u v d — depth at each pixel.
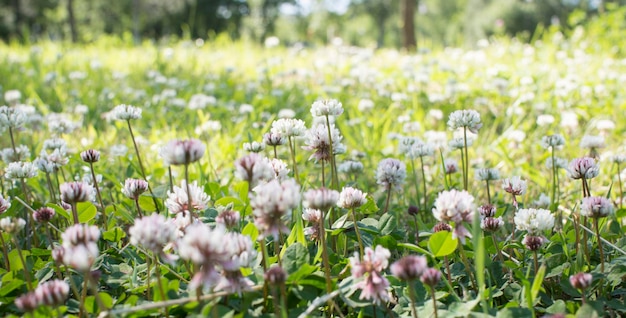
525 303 0.55
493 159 1.03
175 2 10.62
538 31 2.71
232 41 3.36
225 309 0.51
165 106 1.45
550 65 1.98
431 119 1.30
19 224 0.56
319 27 13.56
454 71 1.80
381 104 1.46
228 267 0.48
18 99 1.40
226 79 1.91
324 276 0.55
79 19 10.75
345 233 0.63
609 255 0.63
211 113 1.36
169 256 0.49
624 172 0.87
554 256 0.60
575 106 1.29
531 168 0.90
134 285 0.58
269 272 0.50
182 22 10.74
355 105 1.36
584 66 1.96
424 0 14.26
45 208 0.62
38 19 10.93
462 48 2.70
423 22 14.52
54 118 1.09
